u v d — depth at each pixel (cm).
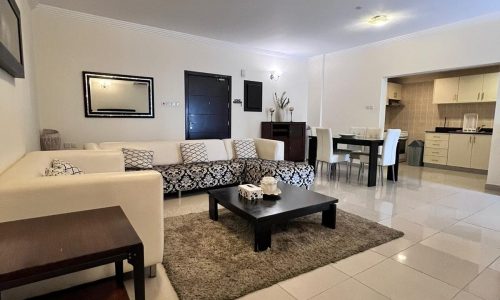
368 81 633
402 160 748
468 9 420
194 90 565
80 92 452
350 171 560
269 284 187
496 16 440
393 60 584
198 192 420
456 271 206
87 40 451
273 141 486
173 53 534
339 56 692
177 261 213
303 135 695
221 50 594
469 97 612
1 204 140
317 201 266
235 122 628
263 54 660
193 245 239
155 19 466
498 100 439
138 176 176
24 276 84
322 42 603
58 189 152
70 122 448
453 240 258
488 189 450
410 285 188
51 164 234
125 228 114
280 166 410
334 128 716
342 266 212
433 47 521
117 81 481
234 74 618
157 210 184
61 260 89
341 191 432
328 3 398
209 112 589
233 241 247
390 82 741
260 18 458
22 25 303
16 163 200
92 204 163
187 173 385
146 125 516
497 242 254
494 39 446
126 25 481
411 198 396
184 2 398
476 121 621
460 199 392
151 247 185
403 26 498
